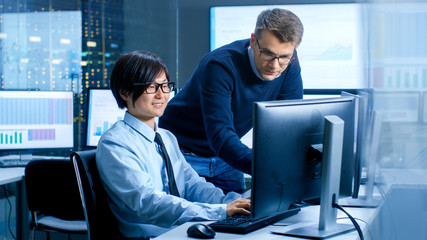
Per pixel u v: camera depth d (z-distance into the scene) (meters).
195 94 2.27
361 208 1.84
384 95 1.21
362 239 1.44
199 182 2.04
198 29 4.25
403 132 1.17
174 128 2.40
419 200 1.18
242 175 2.41
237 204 1.69
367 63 1.35
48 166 2.70
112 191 1.76
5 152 3.66
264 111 1.41
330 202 1.52
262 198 1.44
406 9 1.14
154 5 4.36
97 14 4.52
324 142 1.50
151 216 1.69
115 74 1.83
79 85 4.57
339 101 1.64
